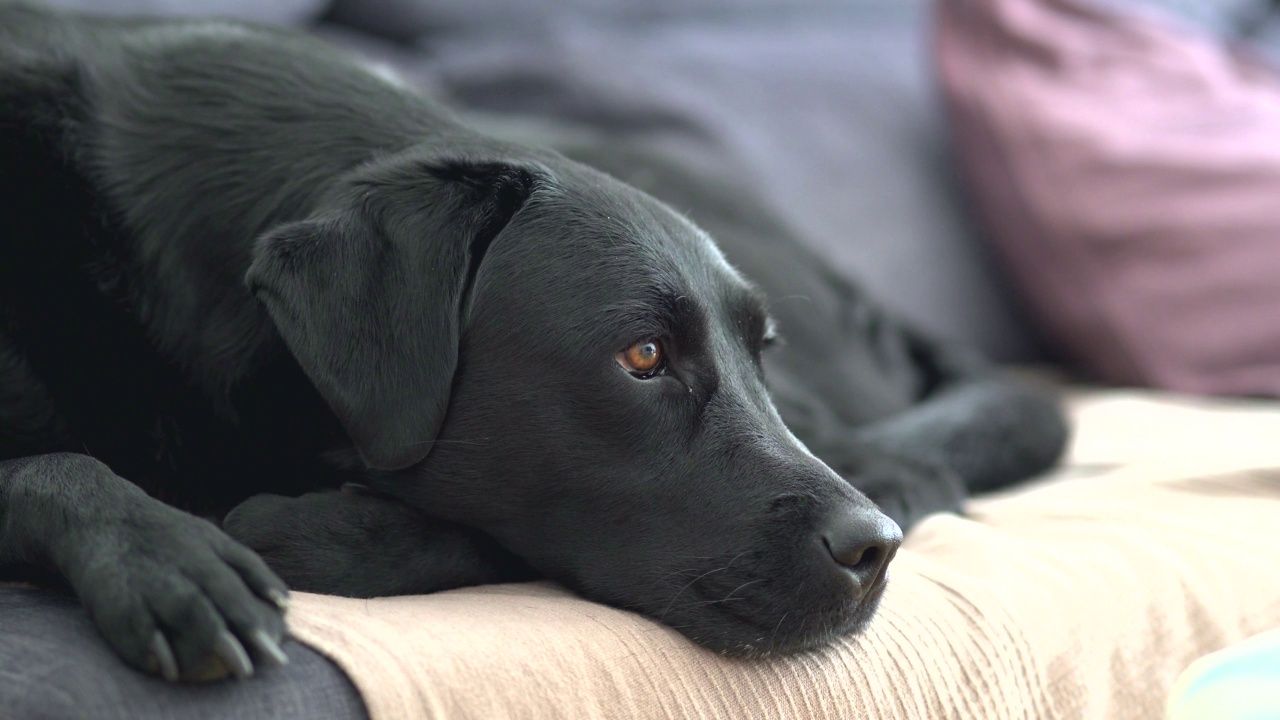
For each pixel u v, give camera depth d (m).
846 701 1.24
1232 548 1.60
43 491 1.12
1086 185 2.66
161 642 0.95
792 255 2.47
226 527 1.32
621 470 1.34
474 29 3.11
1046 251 2.75
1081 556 1.51
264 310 1.40
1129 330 2.64
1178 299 2.60
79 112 1.46
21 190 1.39
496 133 2.45
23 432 1.35
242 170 1.47
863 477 1.80
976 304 2.94
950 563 1.50
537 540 1.38
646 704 1.15
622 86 2.95
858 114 3.09
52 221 1.39
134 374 1.40
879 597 1.30
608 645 1.18
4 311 1.35
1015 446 2.13
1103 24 2.96
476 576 1.38
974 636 1.32
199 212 1.45
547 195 1.41
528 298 1.35
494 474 1.35
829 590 1.26
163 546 1.02
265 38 1.64
